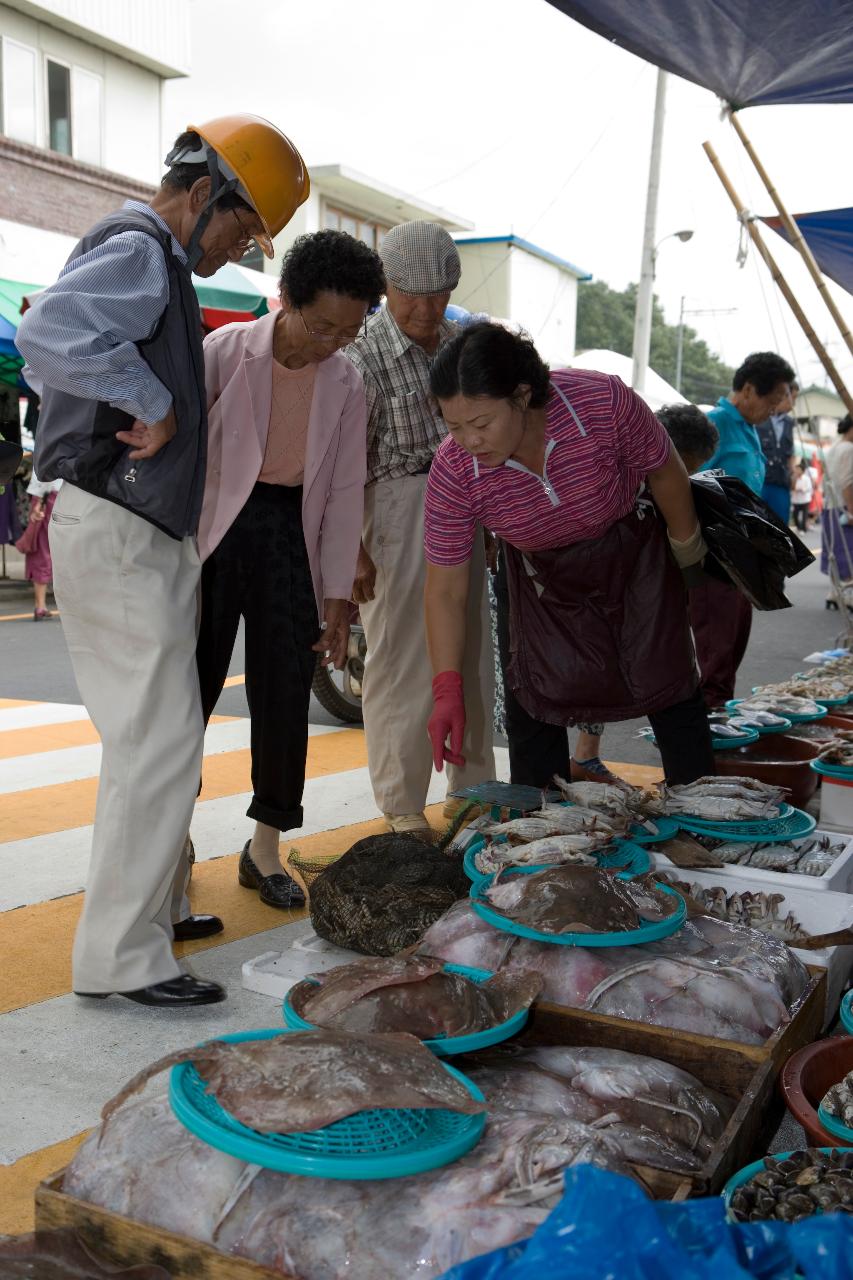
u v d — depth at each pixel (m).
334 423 3.45
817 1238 1.39
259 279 11.46
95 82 18.67
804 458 28.64
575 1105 2.02
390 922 3.04
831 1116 2.01
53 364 2.61
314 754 5.98
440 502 3.26
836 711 5.84
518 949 2.54
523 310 33.91
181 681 2.91
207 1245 1.67
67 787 5.23
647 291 21.17
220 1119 1.73
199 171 2.82
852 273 8.05
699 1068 2.26
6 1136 2.35
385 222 30.06
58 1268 1.69
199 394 2.85
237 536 3.47
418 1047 1.85
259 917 3.66
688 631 3.51
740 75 5.26
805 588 18.36
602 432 3.12
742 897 3.09
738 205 6.04
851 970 3.12
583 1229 1.38
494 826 3.07
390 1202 1.64
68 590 2.86
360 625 6.55
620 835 3.11
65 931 3.48
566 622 3.43
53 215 17.95
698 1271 1.32
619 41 4.96
